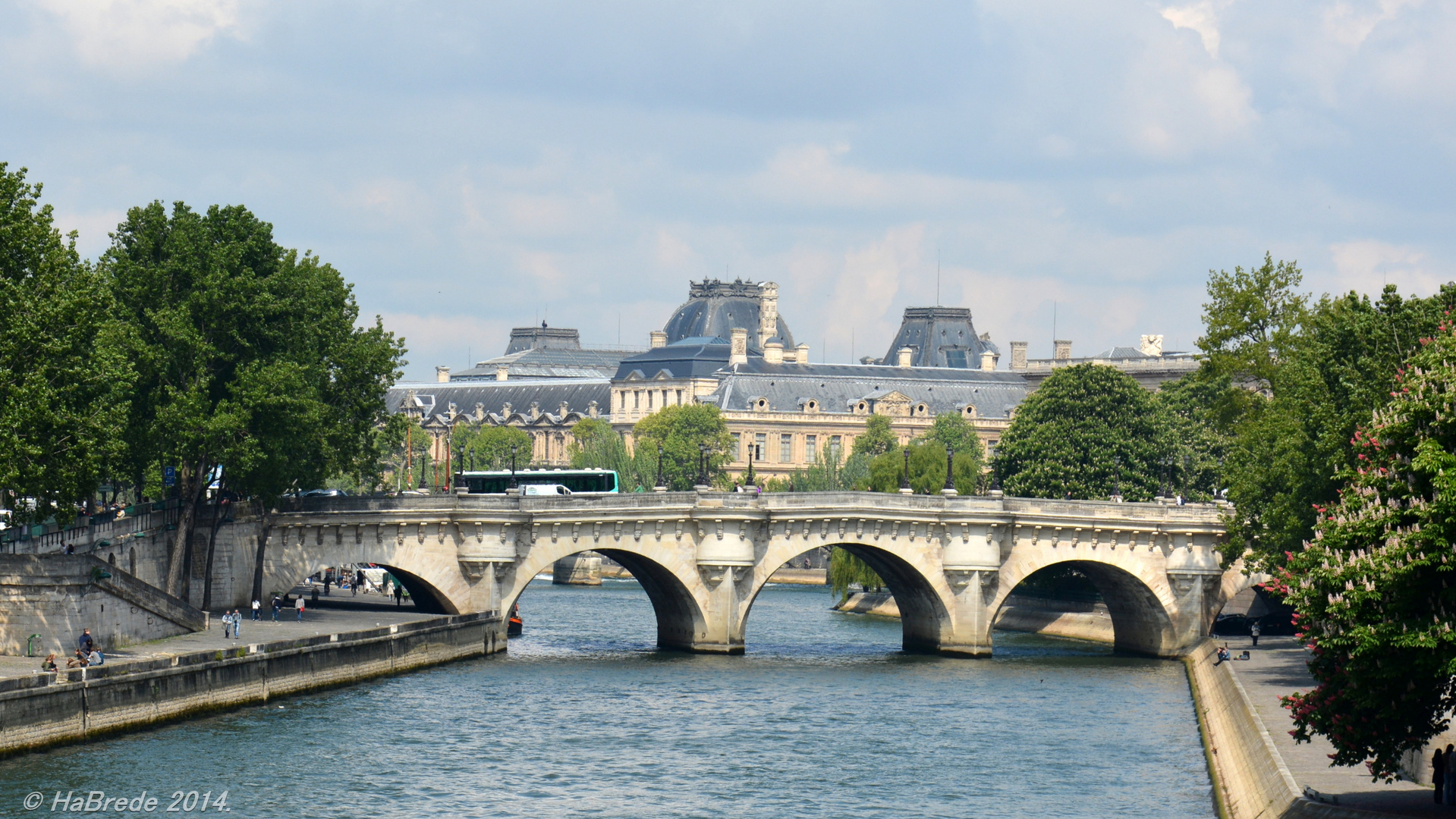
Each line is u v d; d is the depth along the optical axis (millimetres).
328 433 124125
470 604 132250
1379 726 60969
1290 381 128875
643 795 83875
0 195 92188
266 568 126062
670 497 136000
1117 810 81750
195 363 113688
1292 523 111062
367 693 108625
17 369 90500
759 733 100562
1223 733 94938
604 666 128125
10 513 102938
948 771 90438
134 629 103312
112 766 81812
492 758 90938
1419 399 60031
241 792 80250
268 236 121875
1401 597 57344
